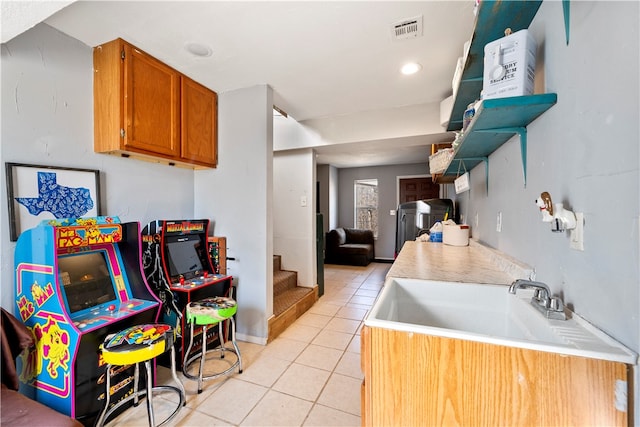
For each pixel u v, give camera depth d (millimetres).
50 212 1704
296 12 1588
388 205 6547
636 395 625
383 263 6438
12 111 1554
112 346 1429
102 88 1889
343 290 4301
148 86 2008
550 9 1022
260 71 2275
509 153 1540
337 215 6996
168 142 2174
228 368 2148
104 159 2000
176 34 1785
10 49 1542
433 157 2977
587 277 821
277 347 2486
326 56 2059
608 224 729
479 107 1075
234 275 2650
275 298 3289
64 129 1777
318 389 1902
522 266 1288
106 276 1811
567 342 714
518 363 703
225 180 2678
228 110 2654
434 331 786
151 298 1830
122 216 2129
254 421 1613
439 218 4340
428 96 2787
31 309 1505
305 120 3551
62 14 1587
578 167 860
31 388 1510
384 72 2297
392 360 819
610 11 711
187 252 2355
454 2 1525
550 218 919
